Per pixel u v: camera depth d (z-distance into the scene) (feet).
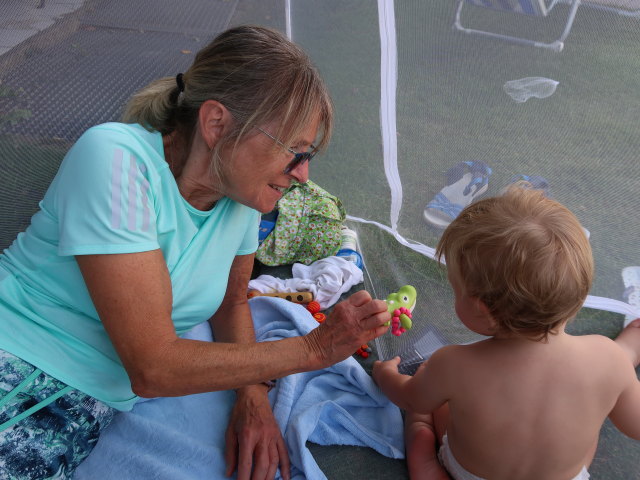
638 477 4.38
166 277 3.18
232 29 3.06
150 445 4.01
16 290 3.45
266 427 4.06
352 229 6.37
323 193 6.35
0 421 3.31
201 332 4.72
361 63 5.65
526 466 3.63
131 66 6.42
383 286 5.85
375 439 4.36
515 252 3.29
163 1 6.80
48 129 5.78
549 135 4.66
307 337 3.40
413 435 4.33
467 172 5.26
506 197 3.66
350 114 5.92
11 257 3.56
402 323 3.96
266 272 6.28
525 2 4.33
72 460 3.74
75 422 3.64
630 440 4.63
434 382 3.83
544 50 4.43
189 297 3.82
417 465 4.14
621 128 4.33
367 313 3.32
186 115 3.21
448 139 5.21
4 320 3.39
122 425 4.09
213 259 3.82
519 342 3.59
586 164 4.58
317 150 3.28
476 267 3.44
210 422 4.25
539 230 3.32
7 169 5.62
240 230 3.93
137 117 3.40
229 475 3.91
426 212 5.75
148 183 3.16
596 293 5.25
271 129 2.96
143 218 3.05
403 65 5.06
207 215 3.65
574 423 3.50
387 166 5.69
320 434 4.40
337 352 3.38
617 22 4.12
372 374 4.79
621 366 3.63
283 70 2.90
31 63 6.34
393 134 5.45
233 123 2.97
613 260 4.92
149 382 3.16
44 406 3.46
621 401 3.72
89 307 3.46
